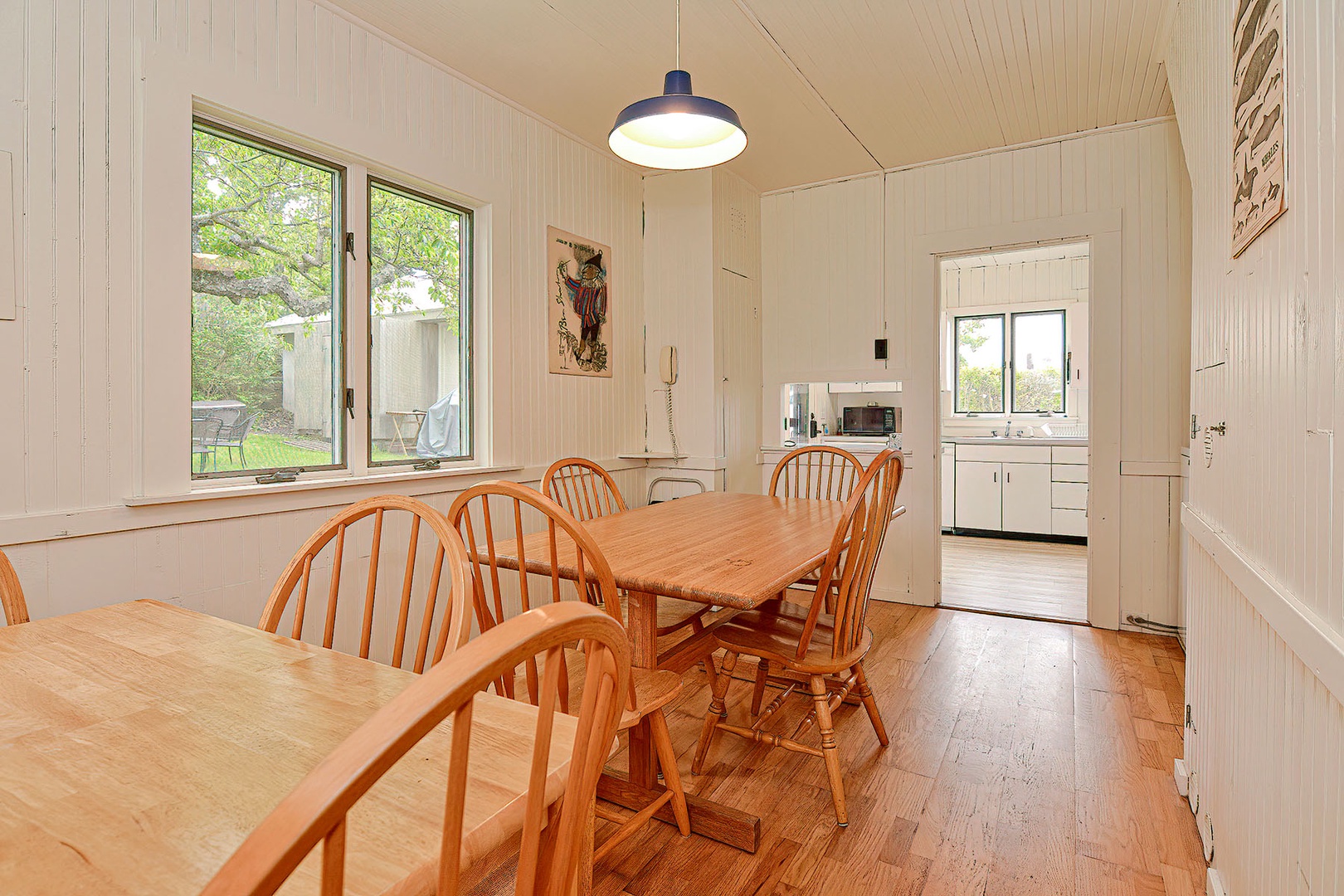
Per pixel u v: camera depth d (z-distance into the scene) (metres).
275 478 2.29
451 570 1.01
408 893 0.52
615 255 3.82
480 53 2.72
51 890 0.51
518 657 0.45
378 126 2.54
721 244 3.92
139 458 1.92
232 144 2.21
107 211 1.85
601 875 1.59
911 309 3.91
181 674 0.95
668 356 3.93
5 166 1.67
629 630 1.76
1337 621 0.84
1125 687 2.66
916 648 3.12
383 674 0.95
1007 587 4.25
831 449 2.93
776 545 1.92
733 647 1.96
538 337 3.30
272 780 0.67
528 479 3.23
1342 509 0.82
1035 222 3.56
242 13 2.14
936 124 3.36
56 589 1.77
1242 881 1.32
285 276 2.36
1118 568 3.38
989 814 1.81
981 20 2.49
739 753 2.16
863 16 2.46
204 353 2.15
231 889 0.32
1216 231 1.60
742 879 1.57
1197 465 1.84
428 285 2.87
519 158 3.19
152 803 0.63
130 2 1.89
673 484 3.98
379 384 2.68
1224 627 1.51
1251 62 1.24
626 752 2.14
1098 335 3.41
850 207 4.09
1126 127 3.36
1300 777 1.00
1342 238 0.82
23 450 1.72
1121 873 1.57
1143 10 2.41
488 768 0.69
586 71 2.86
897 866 1.61
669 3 2.39
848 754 2.14
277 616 1.25
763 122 3.33
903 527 3.93
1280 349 1.09
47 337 1.75
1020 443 5.80
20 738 0.75
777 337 4.36
